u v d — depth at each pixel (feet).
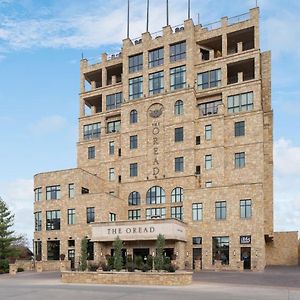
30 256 317.83
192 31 230.07
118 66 263.90
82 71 271.90
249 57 216.74
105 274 118.32
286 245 229.04
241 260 189.26
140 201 229.04
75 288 101.09
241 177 210.18
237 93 217.97
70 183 226.58
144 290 93.56
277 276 140.05
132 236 190.19
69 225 222.28
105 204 214.07
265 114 229.45
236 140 214.48
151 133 232.94
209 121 220.64
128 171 236.63
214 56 243.19
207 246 197.26
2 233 245.24
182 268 192.13
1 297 83.15
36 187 239.30
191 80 226.58
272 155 223.10
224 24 225.15
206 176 216.74
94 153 257.96
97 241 198.18
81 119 266.77
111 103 259.19
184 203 207.72
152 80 238.68
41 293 89.25
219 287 101.40
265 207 218.59
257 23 216.54
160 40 238.68
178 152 223.71
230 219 194.90
